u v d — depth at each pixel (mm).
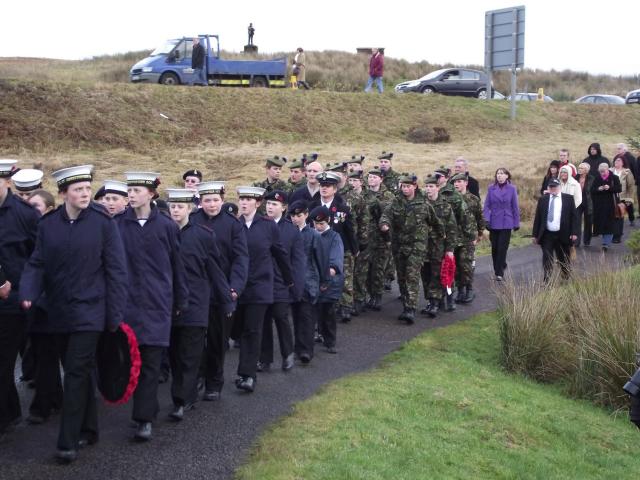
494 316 11359
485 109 37406
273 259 8094
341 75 43469
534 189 22453
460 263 12211
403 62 51594
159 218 6547
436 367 8812
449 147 31391
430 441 6520
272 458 5887
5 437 6324
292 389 7844
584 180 16812
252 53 46781
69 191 5855
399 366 8805
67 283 5836
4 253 6367
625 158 19125
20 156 23172
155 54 32969
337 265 8875
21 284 5824
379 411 7062
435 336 10320
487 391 8133
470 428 7008
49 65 47375
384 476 5645
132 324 6309
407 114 35031
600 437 7523
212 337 7348
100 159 23984
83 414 5938
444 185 12789
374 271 11633
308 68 43156
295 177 11508
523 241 17750
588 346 8898
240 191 7855
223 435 6480
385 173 13125
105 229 5965
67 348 5949
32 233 6496
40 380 6609
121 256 6008
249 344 7695
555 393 8844
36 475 5586
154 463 5867
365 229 11102
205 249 6969
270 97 32594
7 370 6312
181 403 6820
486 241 17516
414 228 10914
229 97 31500
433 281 11461
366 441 6289
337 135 31438
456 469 6082
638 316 8953
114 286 5945
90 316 5836
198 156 25578
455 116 35812
